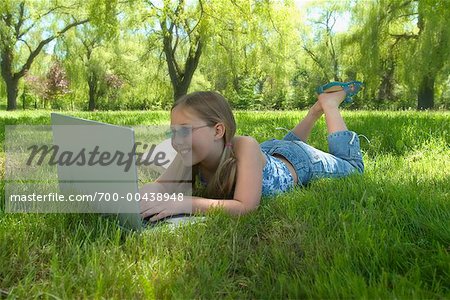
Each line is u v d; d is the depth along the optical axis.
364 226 1.75
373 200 2.10
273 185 2.42
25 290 1.33
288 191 2.51
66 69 29.73
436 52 20.80
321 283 1.31
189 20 20.39
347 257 1.46
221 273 1.45
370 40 23.48
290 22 19.94
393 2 22.45
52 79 38.62
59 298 1.25
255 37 18.92
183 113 2.11
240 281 1.44
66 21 29.17
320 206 2.09
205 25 18.34
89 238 1.74
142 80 28.19
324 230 1.79
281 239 1.75
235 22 18.59
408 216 1.88
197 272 1.45
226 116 2.15
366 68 23.75
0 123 8.66
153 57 25.22
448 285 1.32
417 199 2.05
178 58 25.20
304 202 2.16
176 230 1.78
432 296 1.22
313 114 3.25
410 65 21.98
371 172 2.87
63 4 28.30
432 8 9.69
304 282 1.36
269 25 18.98
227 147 2.19
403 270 1.43
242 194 2.11
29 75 35.16
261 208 2.17
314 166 2.70
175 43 23.08
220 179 2.18
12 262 1.52
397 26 24.14
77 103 41.62
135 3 19.03
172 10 18.58
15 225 1.85
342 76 33.28
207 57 22.78
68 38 29.00
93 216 2.01
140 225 1.76
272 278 1.43
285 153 2.66
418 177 2.69
